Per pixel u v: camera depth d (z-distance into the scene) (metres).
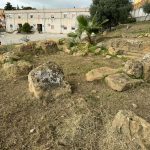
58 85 4.51
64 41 11.39
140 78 5.39
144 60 5.63
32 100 4.34
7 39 32.47
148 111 3.97
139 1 35.00
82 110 3.88
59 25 47.03
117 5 26.52
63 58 8.48
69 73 6.07
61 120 3.68
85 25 14.09
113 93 4.70
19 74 5.79
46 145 3.16
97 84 5.21
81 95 4.50
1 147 3.15
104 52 9.74
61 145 3.16
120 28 23.33
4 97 4.57
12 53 7.68
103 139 3.24
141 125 3.26
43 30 48.75
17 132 3.46
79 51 9.73
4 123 3.68
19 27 49.88
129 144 3.09
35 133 3.41
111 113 3.84
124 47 10.91
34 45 9.20
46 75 4.47
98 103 4.22
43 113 3.91
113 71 5.58
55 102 4.24
